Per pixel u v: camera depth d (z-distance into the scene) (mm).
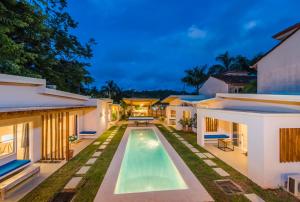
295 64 9516
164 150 10812
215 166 7914
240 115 7348
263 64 12273
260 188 5953
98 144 12148
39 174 7016
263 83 12273
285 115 6035
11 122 7055
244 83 19156
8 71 11094
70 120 12914
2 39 10094
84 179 6637
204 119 11523
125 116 31375
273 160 5984
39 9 12570
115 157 9250
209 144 12031
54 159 8883
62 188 5984
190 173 7125
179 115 18891
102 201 5219
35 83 8242
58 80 17609
